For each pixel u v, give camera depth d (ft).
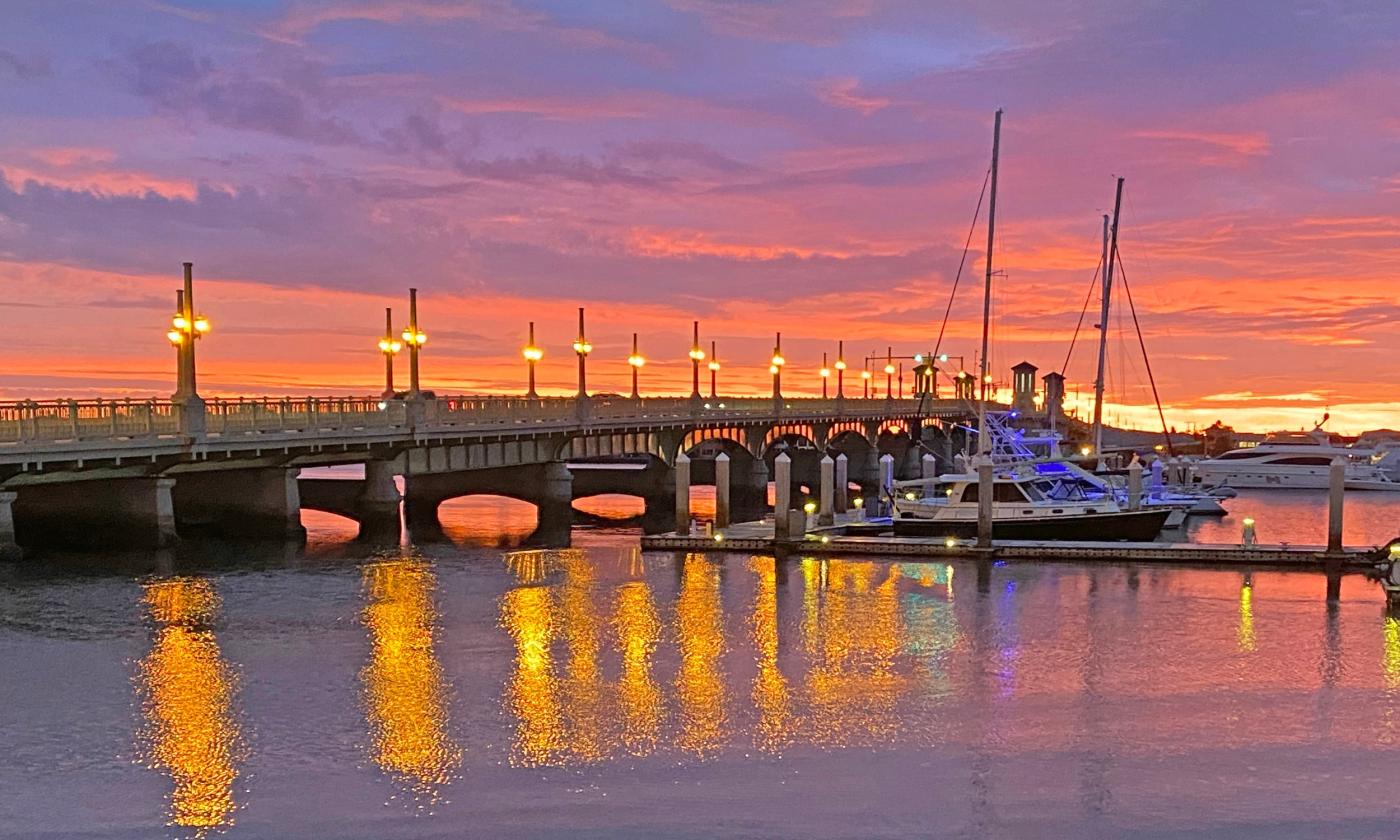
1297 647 91.15
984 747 66.18
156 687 78.79
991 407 487.61
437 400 191.83
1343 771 62.44
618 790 59.26
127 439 136.05
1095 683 80.12
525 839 53.31
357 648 90.74
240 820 55.47
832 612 105.60
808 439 364.58
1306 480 303.07
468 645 91.81
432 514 231.09
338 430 169.99
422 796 58.44
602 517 233.14
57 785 60.03
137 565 134.82
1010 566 132.67
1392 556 106.63
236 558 143.13
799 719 71.36
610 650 89.97
